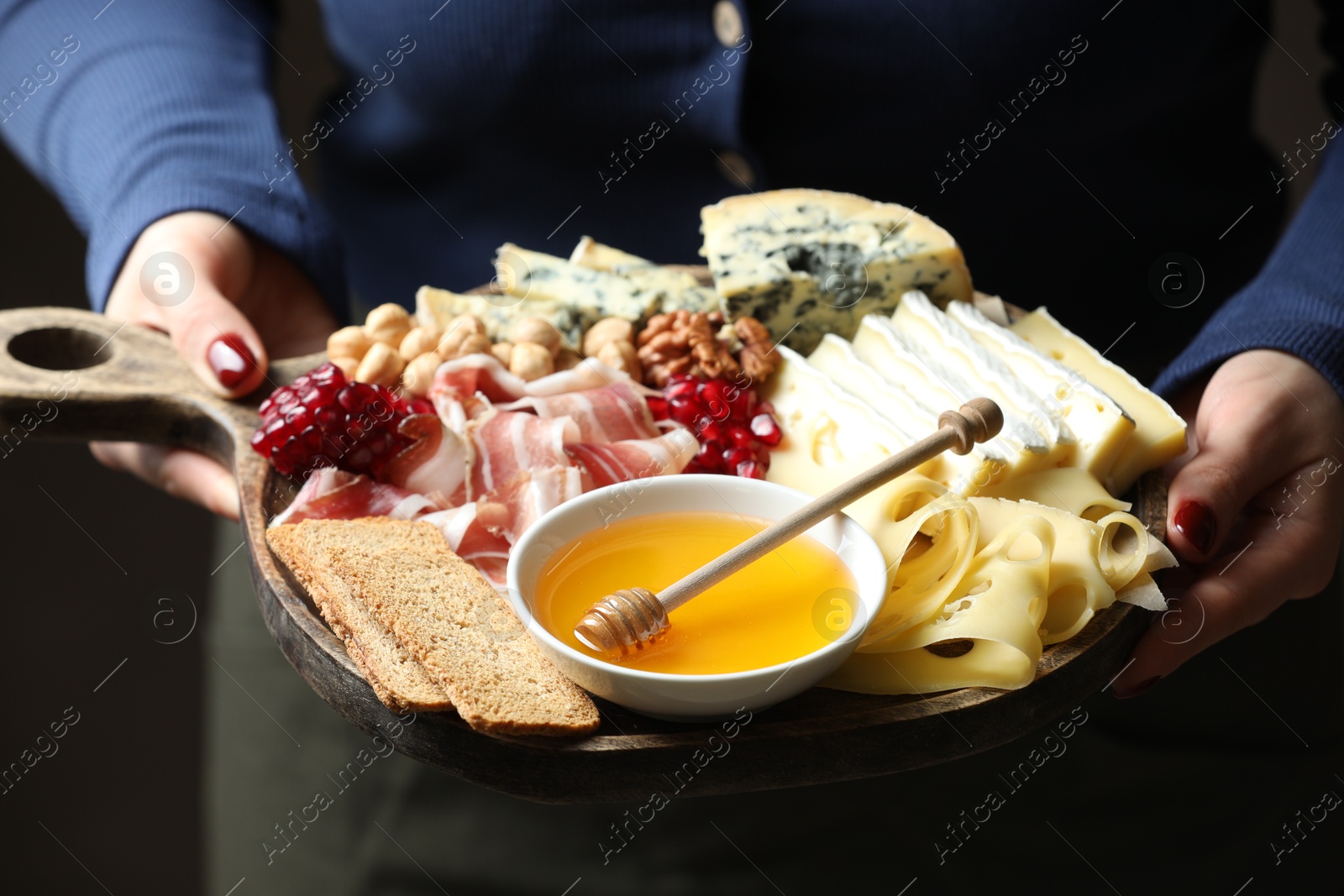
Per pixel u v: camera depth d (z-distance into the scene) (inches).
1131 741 32.4
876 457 27.6
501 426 28.2
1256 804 33.1
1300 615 32.9
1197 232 34.0
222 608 34.2
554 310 31.2
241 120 33.1
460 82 32.3
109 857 50.1
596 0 31.1
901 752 24.1
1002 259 34.1
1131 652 26.0
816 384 29.3
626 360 30.4
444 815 32.3
